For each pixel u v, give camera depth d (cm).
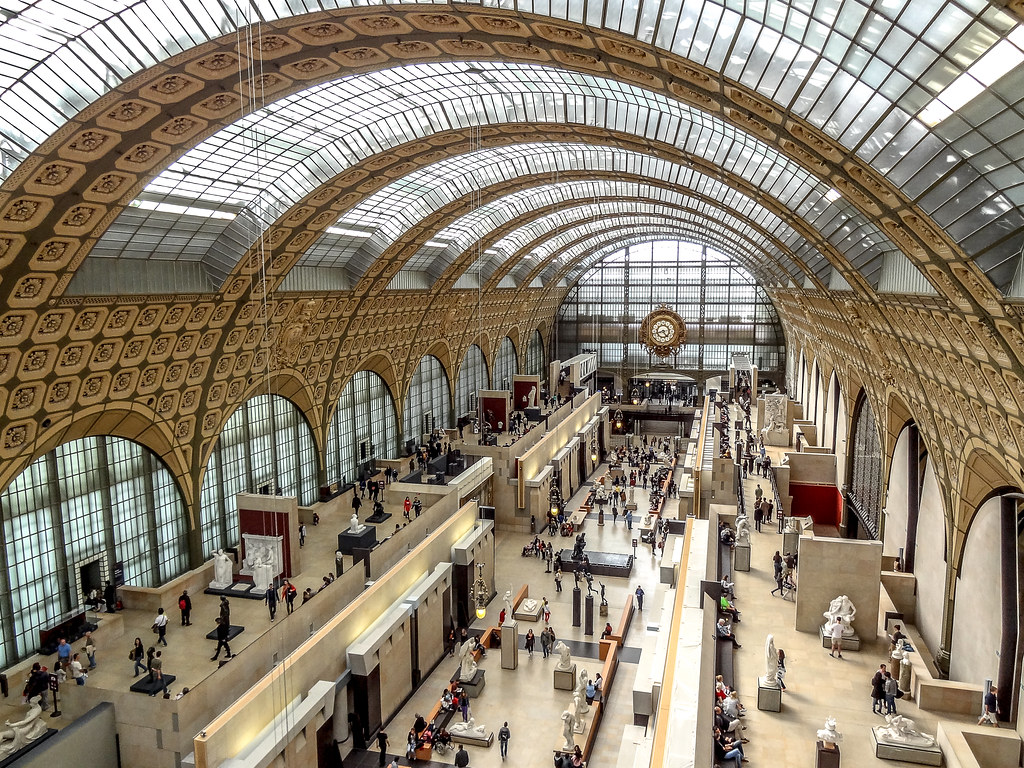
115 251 2325
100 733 1908
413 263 4300
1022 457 1598
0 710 1997
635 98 2275
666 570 2942
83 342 2209
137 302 2305
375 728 2517
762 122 1480
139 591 2559
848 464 3844
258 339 3059
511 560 4219
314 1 1541
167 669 2139
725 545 2880
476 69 2205
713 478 3775
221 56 1675
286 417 3644
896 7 1002
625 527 4788
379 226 3484
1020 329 1287
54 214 1845
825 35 1149
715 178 2608
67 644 2066
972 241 1256
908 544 2844
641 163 3238
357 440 4350
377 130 2580
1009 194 1162
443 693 2733
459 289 4881
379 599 2691
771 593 2445
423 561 3056
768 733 1686
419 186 3338
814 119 1305
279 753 2012
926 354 1933
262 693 2048
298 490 3741
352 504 3844
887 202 1401
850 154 1320
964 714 1798
